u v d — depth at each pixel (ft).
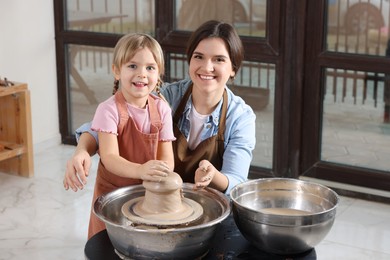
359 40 11.93
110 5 13.94
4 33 13.60
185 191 5.97
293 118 12.79
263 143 13.30
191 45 6.57
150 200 5.42
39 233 10.83
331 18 12.05
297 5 12.16
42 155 14.60
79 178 5.87
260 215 5.23
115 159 5.89
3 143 13.25
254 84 12.98
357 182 12.54
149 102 6.34
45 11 14.46
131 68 6.01
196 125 6.89
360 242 10.61
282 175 13.16
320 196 5.94
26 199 12.20
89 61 14.60
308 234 5.24
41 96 14.75
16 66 13.99
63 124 15.29
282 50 12.48
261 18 12.51
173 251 5.08
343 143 12.67
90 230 6.93
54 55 14.87
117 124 6.15
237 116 6.88
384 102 12.05
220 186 6.26
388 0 11.50
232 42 6.49
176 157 6.85
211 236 5.26
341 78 12.29
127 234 5.06
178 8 13.19
